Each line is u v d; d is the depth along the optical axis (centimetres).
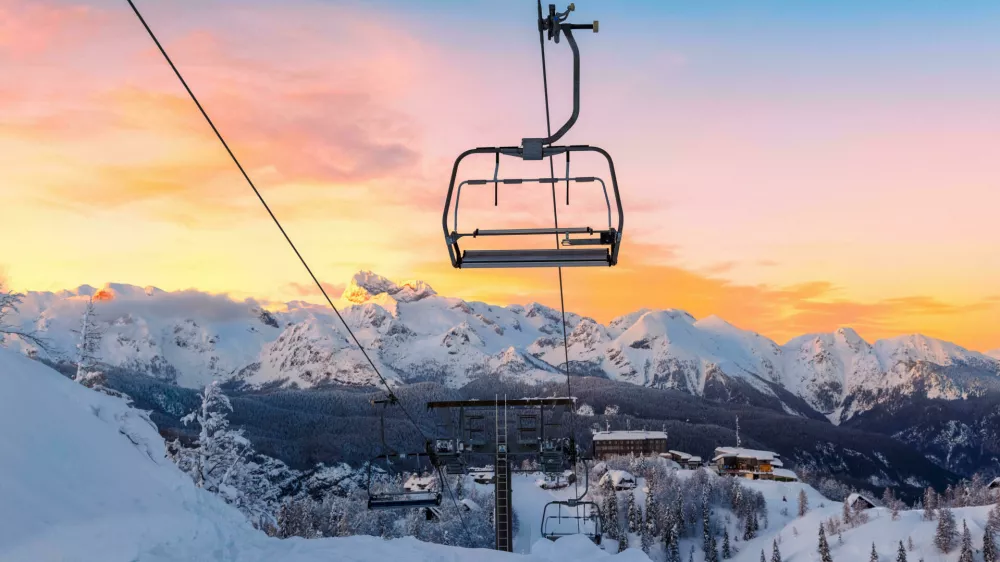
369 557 1188
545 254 700
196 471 5144
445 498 9888
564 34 679
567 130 679
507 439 2738
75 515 1159
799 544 17012
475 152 688
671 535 17238
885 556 14925
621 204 676
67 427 1396
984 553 13688
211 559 1127
